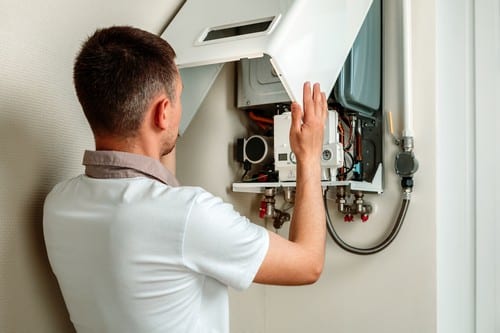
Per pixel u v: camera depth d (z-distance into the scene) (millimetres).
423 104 1513
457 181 1597
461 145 1590
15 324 957
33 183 996
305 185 975
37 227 1009
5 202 930
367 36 1501
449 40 1584
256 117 1709
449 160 1579
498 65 1578
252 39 1136
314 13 1210
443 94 1549
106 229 771
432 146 1491
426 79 1510
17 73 951
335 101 1517
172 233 753
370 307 1584
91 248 793
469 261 1611
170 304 781
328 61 1252
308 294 1713
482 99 1588
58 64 1049
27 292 984
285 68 1115
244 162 1656
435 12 1501
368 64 1502
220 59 1164
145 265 755
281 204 1775
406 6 1504
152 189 787
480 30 1591
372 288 1581
